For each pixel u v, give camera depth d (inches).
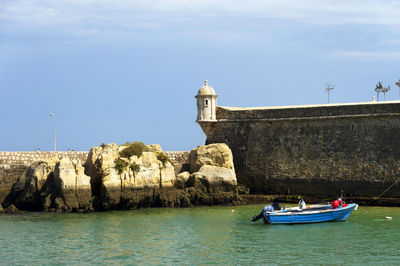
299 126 1931.6
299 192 1905.8
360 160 1787.6
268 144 1989.4
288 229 1451.8
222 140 2119.8
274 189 1962.4
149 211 1786.4
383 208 1733.5
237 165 2055.9
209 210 1806.1
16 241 1317.7
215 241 1312.7
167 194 1887.3
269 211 1517.0
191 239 1336.1
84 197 1739.7
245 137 2052.2
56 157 1878.7
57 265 1117.7
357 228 1448.1
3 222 1561.3
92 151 1861.5
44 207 1745.8
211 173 1934.1
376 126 1777.8
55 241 1316.4
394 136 1740.9
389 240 1305.4
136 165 1836.9
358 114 1807.3
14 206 1753.2
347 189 1804.9
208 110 2128.4
